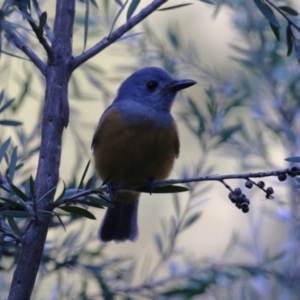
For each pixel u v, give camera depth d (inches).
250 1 454.9
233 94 422.0
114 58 595.8
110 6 447.5
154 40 464.4
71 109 406.0
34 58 280.7
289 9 307.0
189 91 500.7
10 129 453.1
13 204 251.1
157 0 291.3
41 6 397.7
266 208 430.6
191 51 464.1
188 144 506.6
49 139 272.1
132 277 345.1
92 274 336.8
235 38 466.3
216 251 558.6
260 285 384.2
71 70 279.3
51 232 376.5
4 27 260.2
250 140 439.5
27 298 259.9
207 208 571.5
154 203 562.9
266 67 446.9
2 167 357.4
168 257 362.3
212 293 373.4
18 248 316.8
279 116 446.3
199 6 539.2
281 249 401.4
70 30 281.9
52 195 264.7
